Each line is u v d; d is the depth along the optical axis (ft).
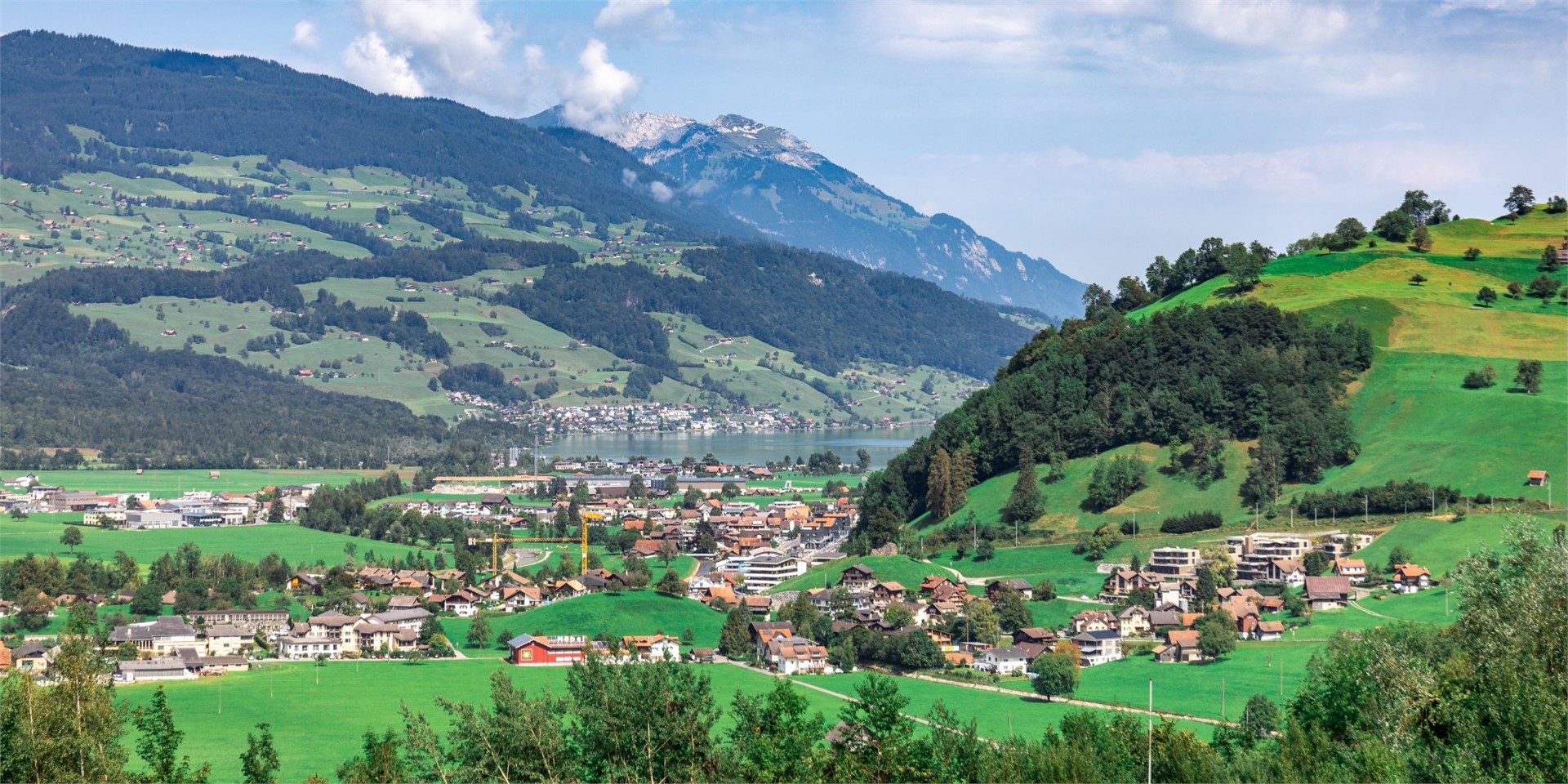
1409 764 390.01
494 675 393.09
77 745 381.60
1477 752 383.24
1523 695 384.47
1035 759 399.85
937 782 381.60
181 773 414.00
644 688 376.89
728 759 374.02
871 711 399.03
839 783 375.66
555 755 372.58
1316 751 411.75
